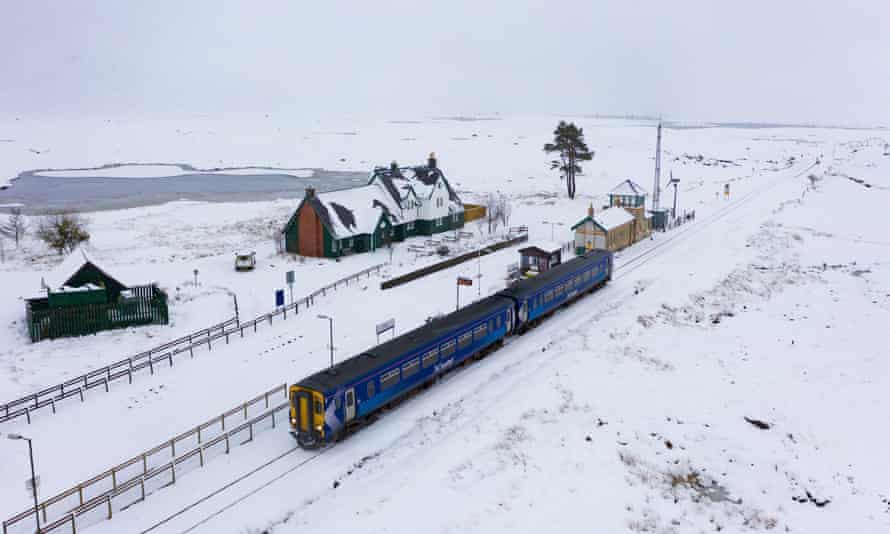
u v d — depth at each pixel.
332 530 23.02
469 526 23.27
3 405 32.81
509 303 41.78
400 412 32.78
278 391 35.28
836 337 43.56
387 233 72.25
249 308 50.00
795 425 31.84
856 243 73.19
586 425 31.38
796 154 181.12
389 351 32.59
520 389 34.91
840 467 28.28
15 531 23.42
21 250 71.56
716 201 105.25
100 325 45.16
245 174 154.75
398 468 27.23
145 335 44.56
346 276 59.12
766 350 41.59
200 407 33.59
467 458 27.84
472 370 38.22
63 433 30.98
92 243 75.12
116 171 162.00
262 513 24.31
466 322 37.59
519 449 28.78
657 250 71.31
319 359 39.50
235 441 30.03
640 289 55.47
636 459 28.52
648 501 25.53
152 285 49.22
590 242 68.19
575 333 43.88
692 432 31.00
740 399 34.53
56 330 43.78
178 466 27.77
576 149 106.56
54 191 124.88
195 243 74.94
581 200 105.69
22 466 28.03
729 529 24.14
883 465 28.36
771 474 27.70
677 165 152.25
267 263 64.38
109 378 36.31
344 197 71.06
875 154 165.12
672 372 37.81
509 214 89.31
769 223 84.19
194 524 23.69
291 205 103.44
